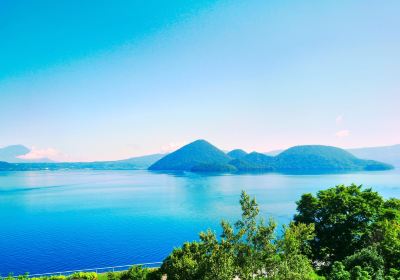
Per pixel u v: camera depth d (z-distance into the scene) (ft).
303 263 76.54
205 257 78.33
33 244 277.03
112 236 306.14
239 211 440.86
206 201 545.85
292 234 79.71
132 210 465.88
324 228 150.10
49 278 123.24
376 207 149.28
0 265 218.38
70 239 293.84
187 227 344.90
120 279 112.57
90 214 435.94
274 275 72.08
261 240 73.36
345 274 87.61
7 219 401.70
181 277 95.66
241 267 71.92
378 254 108.68
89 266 216.74
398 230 118.73
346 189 161.89
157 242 282.56
